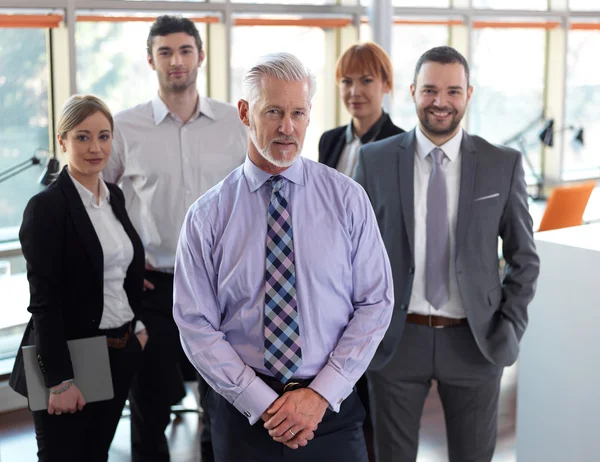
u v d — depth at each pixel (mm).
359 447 2453
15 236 5391
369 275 2412
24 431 4496
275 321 2314
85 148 3117
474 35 7590
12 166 5367
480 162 2957
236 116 4012
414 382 3031
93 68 5590
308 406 2279
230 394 2312
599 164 8242
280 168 2344
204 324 2361
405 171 3006
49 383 2984
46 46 5363
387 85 4199
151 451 3977
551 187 8023
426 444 4246
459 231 2918
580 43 8070
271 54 2262
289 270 2324
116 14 5539
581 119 8219
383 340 3000
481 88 7730
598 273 3145
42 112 5430
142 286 3334
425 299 2969
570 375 3293
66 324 3096
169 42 3770
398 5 7102
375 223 2439
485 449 3068
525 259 2977
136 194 3971
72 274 3064
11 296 4402
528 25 7727
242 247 2342
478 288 2920
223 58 6051
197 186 3928
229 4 5965
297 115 2230
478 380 2992
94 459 3279
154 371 3914
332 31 6707
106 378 3104
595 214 6688
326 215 2367
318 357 2363
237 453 2389
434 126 2926
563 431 3344
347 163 4266
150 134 3896
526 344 3445
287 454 2363
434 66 2906
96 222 3172
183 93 3852
